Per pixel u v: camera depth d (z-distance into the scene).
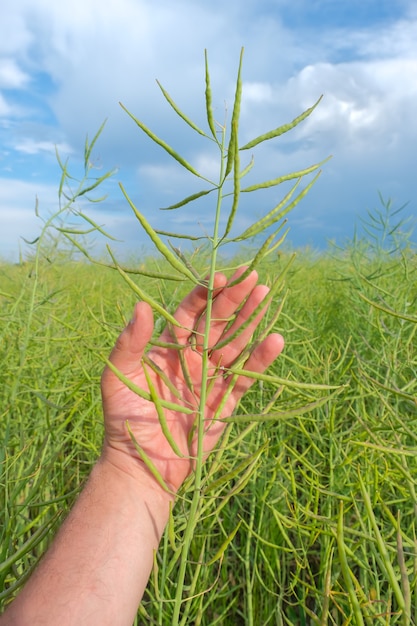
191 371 0.49
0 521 0.61
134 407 0.44
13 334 0.93
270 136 0.37
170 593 0.69
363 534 0.42
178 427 0.46
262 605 0.77
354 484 0.58
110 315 1.40
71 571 0.37
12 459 0.67
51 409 0.81
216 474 0.83
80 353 1.00
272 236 0.35
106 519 0.40
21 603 0.35
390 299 1.02
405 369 0.81
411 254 1.31
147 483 0.44
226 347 0.48
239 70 0.32
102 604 0.36
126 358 0.42
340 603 0.63
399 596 0.31
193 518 0.41
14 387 0.77
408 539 0.41
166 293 0.96
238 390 0.49
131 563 0.39
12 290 1.35
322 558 0.66
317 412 0.83
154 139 0.37
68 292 1.32
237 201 0.35
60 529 0.40
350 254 1.48
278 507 0.78
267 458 0.81
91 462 0.79
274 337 0.47
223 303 0.48
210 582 0.78
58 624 0.34
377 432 0.60
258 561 0.79
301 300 1.52
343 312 1.53
